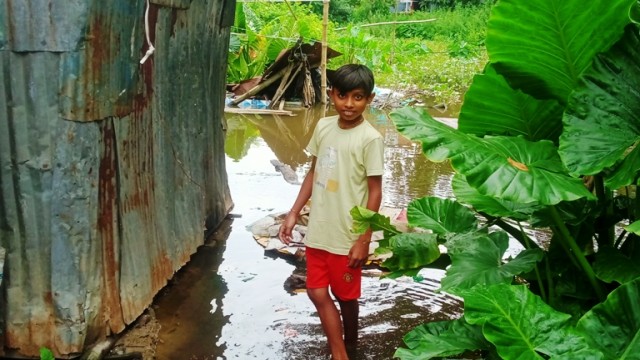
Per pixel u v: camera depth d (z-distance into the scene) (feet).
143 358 10.68
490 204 10.03
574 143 8.07
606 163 7.79
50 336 10.14
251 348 11.12
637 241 8.65
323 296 10.32
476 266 8.87
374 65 54.08
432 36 95.50
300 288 13.57
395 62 62.95
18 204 9.73
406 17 99.04
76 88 9.37
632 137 8.09
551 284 9.14
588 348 6.91
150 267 12.11
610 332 7.41
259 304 12.78
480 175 7.33
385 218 9.23
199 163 15.05
